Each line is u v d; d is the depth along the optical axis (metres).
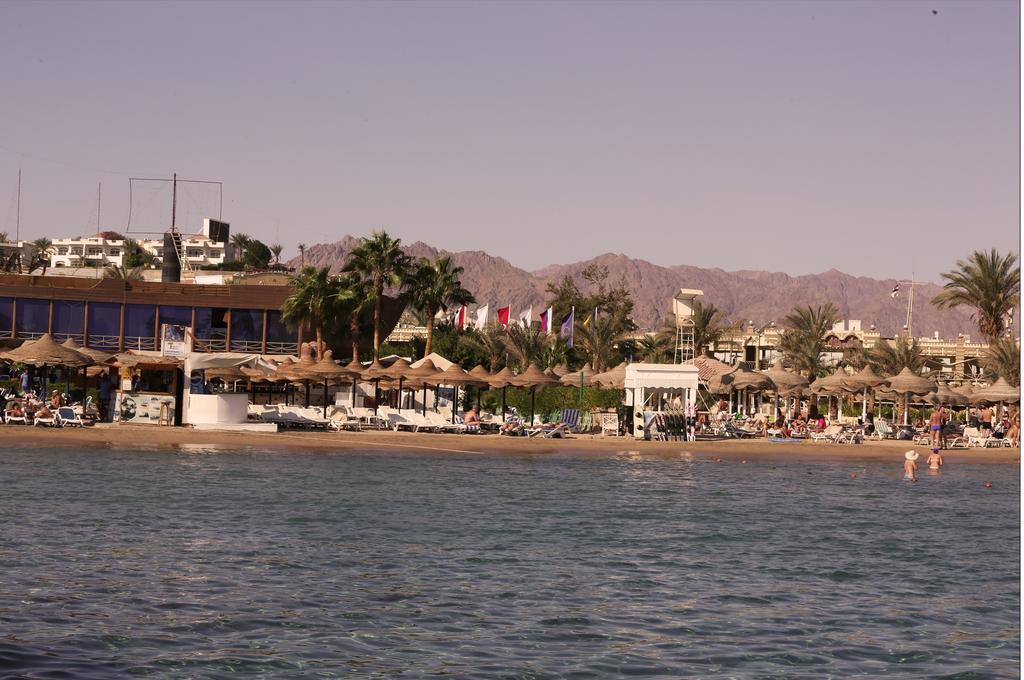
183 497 28.80
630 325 121.00
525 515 28.09
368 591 18.28
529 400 63.97
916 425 66.50
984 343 126.00
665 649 15.27
